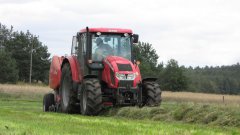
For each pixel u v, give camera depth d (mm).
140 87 17438
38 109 24641
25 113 17031
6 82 99438
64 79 20141
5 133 9523
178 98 53219
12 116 15211
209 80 137125
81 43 18922
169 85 95562
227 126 11984
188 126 11734
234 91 135750
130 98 17312
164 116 14281
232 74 155250
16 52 115750
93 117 15555
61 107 20156
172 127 11148
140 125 11672
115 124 11961
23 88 56156
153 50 99250
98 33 18344
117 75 17156
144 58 97500
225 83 137250
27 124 11703
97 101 16734
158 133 9680
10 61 100000
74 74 18844
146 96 17641
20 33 117875
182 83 95812
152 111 14930
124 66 17375
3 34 120625
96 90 16844
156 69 97562
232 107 13422
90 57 18219
